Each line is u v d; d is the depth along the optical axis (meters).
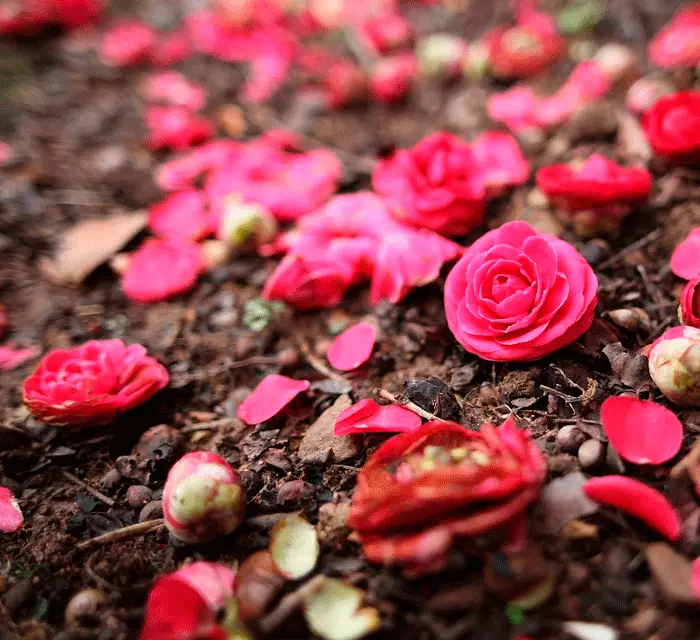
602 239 0.48
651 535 0.34
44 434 0.43
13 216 0.57
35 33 0.77
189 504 0.35
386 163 0.50
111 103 0.68
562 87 0.61
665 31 0.63
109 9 0.83
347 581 0.35
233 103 0.67
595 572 0.34
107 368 0.41
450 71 0.65
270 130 0.64
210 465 0.37
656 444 0.36
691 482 0.35
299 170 0.56
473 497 0.31
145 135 0.65
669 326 0.42
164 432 0.42
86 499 0.40
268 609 0.34
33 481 0.42
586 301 0.38
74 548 0.38
